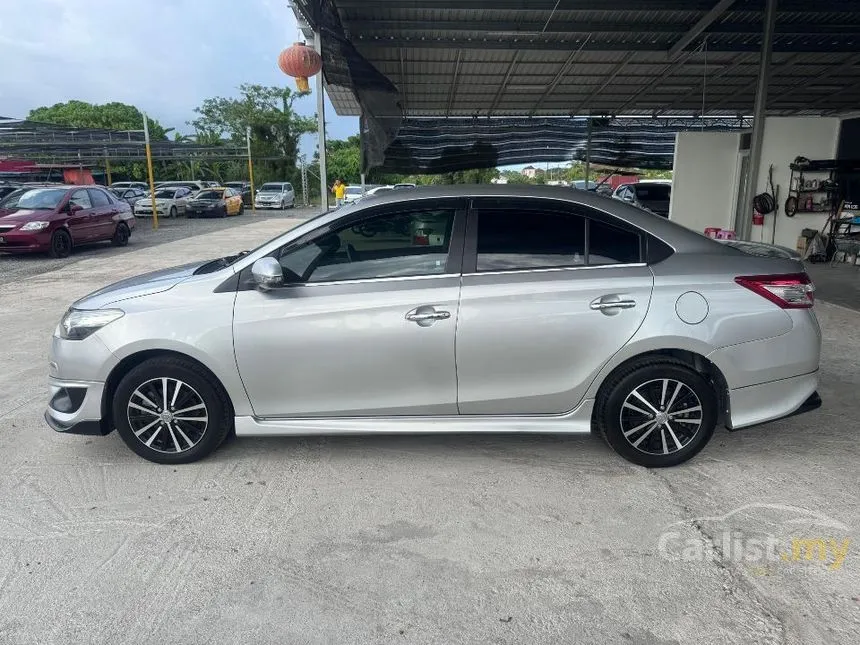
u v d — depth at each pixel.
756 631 2.46
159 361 3.74
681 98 12.55
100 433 3.87
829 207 11.45
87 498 3.53
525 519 3.27
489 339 3.60
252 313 3.64
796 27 8.57
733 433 4.31
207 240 18.77
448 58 9.41
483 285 3.61
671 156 17.22
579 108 13.45
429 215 3.73
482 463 3.91
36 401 5.12
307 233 3.76
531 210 3.72
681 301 3.57
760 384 3.66
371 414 3.77
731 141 12.00
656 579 2.78
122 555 2.99
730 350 3.59
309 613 2.60
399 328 3.60
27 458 4.05
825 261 11.36
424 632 2.49
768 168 11.55
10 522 3.29
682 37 8.49
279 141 54.03
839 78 11.12
